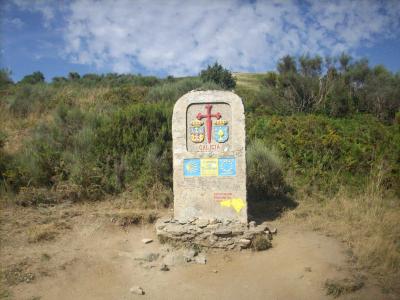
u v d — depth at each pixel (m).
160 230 7.10
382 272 5.58
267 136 11.40
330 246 6.48
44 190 8.79
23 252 6.52
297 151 10.55
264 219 7.99
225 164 7.44
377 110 15.81
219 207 7.39
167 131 10.47
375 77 17.03
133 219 7.83
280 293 5.32
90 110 12.77
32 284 5.64
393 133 11.11
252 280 5.76
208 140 7.55
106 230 7.54
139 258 6.50
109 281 5.86
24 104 14.77
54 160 9.46
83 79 28.92
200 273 6.05
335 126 11.73
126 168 9.52
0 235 6.97
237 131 7.46
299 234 7.16
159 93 15.66
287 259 6.23
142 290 5.55
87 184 9.05
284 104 15.99
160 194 8.91
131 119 10.46
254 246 6.72
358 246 6.31
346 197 8.73
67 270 6.09
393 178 9.26
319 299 5.07
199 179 7.49
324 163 10.12
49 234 7.11
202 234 6.89
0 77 19.03
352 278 5.40
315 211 8.23
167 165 9.48
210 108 7.58
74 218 7.87
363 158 10.16
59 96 15.60
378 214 7.68
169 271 6.14
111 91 16.56
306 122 11.76
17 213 7.97
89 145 10.24
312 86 16.61
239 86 29.53
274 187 9.26
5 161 9.48
